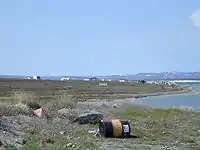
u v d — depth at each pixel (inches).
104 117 1013.2
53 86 3181.6
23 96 1002.1
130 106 1485.0
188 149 589.6
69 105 1088.2
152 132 777.6
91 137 689.0
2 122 673.6
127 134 708.0
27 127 697.0
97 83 4566.9
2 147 492.1
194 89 5059.1
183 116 1139.3
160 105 1985.7
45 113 868.6
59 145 557.6
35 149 506.0
